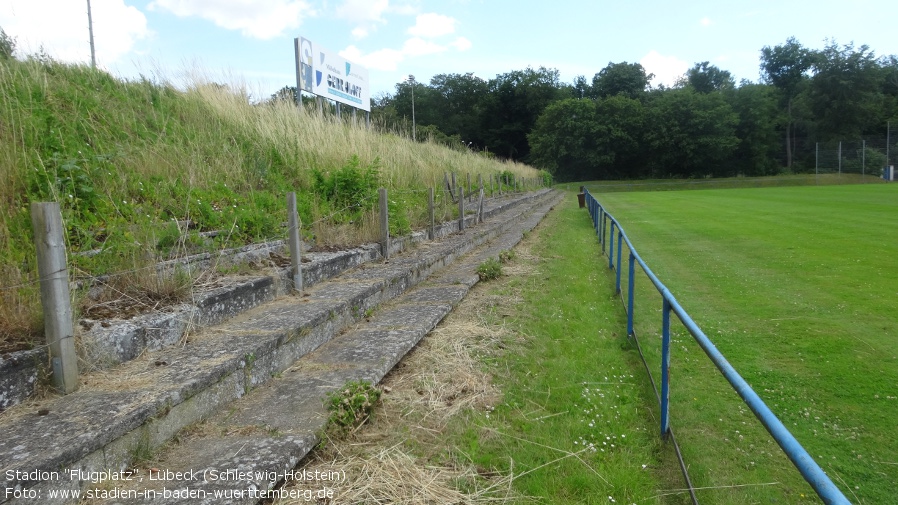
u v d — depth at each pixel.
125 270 4.29
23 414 2.84
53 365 3.07
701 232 15.71
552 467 3.28
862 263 10.21
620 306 7.43
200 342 4.02
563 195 42.69
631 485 3.13
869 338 5.96
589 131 64.12
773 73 76.69
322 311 4.90
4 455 2.41
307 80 16.89
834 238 13.62
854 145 63.62
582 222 19.28
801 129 71.12
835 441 3.84
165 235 5.20
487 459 3.30
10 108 5.94
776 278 9.18
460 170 19.56
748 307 7.36
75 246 4.50
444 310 6.14
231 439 3.11
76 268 4.00
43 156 5.35
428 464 3.21
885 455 3.65
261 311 4.96
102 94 8.59
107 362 3.48
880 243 12.59
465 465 3.24
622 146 64.44
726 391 4.65
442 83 76.19
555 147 65.06
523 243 12.95
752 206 25.25
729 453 3.65
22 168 5.02
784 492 3.21
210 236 5.85
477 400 4.11
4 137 5.50
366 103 22.55
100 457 2.63
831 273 9.42
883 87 73.19
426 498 2.87
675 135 63.16
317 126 11.43
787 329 6.35
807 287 8.44
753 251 12.05
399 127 23.81
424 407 3.93
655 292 8.30
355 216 8.43
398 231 9.11
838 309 7.12
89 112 7.41
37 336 3.21
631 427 3.90
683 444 3.72
